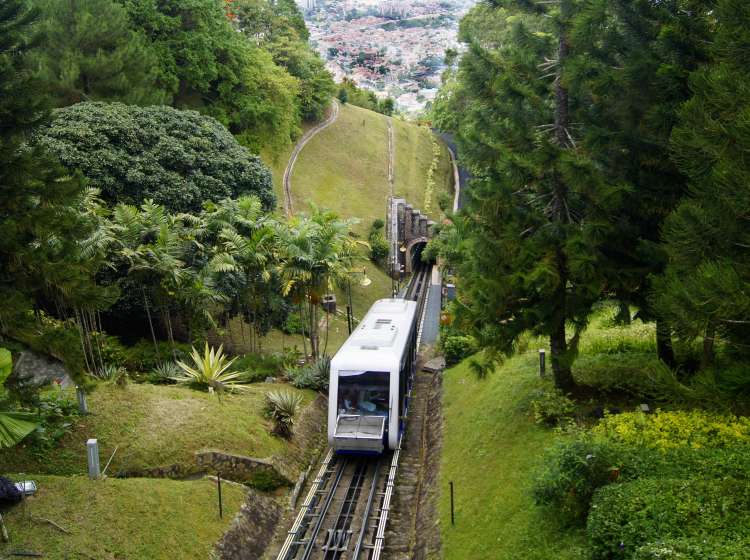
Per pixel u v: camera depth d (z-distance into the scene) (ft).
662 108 45.24
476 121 53.16
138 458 52.29
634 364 57.98
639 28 47.93
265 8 228.63
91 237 66.95
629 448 39.78
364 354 64.28
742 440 39.60
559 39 50.96
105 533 40.68
